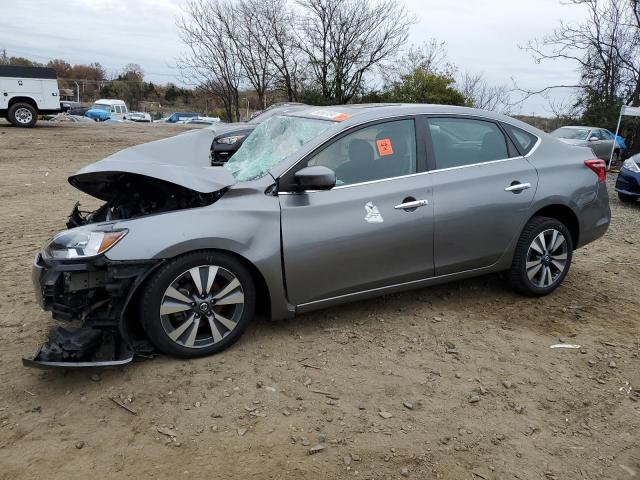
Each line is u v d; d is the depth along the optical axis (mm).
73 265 3174
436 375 3492
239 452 2732
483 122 4461
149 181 3852
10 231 6480
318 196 3734
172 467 2619
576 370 3627
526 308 4539
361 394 3254
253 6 25375
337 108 4445
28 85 21578
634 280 5340
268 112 11016
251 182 3684
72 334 3316
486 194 4254
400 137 4086
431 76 25109
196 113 53219
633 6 23281
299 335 3916
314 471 2627
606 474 2719
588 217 4781
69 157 13922
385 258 3939
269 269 3588
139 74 70625
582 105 25000
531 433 2984
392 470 2660
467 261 4289
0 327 3926
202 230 3375
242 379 3344
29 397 3125
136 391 3188
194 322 3475
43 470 2576
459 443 2871
